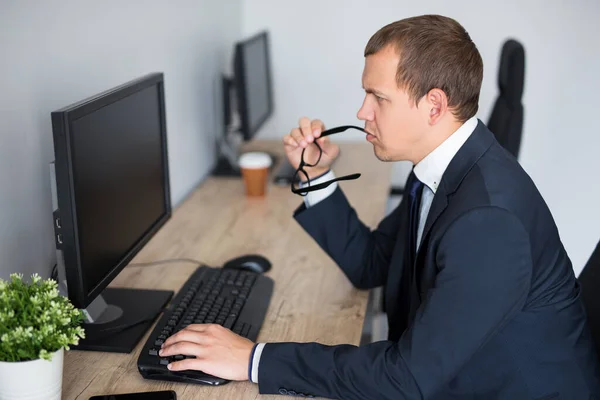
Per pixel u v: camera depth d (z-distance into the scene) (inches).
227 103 97.3
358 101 120.2
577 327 47.5
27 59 51.8
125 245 53.1
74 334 39.0
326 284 61.8
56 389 39.5
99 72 63.7
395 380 42.3
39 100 53.7
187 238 72.5
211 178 94.3
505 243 41.2
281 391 44.4
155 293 57.7
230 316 52.7
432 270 44.5
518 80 81.7
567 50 112.2
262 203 84.0
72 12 58.1
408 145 46.9
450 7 113.0
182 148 87.7
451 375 42.3
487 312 41.3
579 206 119.0
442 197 45.6
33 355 37.2
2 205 49.7
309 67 119.6
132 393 43.7
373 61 45.2
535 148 118.0
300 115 122.1
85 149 45.6
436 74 43.9
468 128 46.9
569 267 48.5
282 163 100.3
